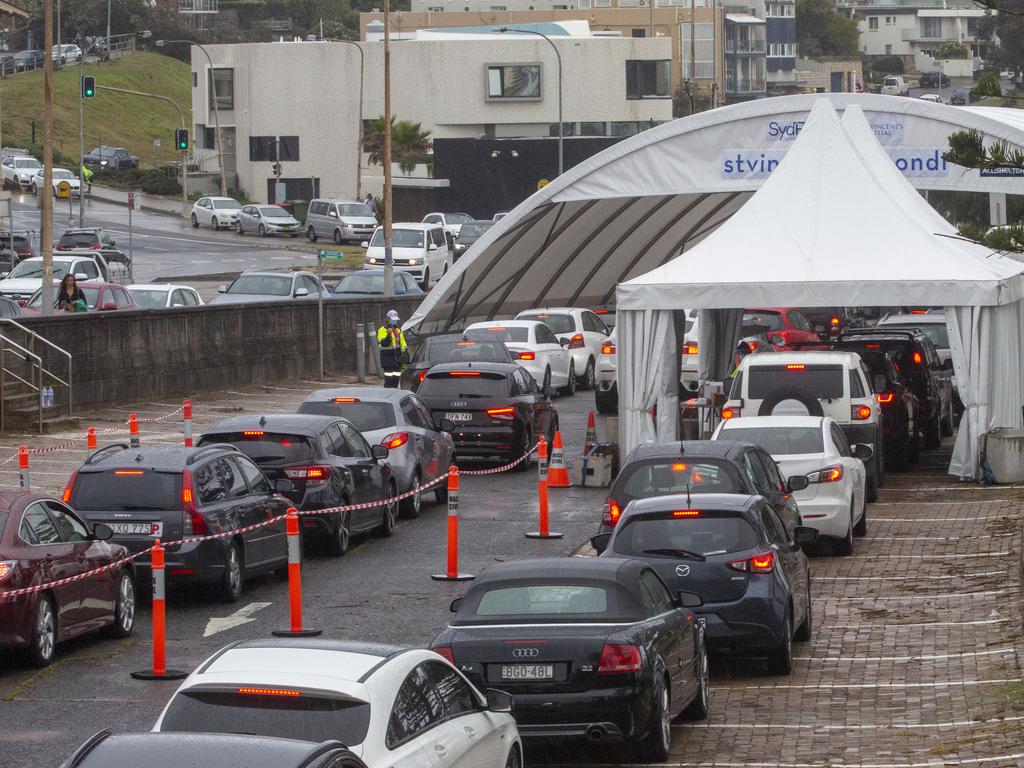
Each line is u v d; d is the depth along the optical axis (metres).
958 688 41.34
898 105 97.12
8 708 39.56
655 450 53.00
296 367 127.06
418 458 72.75
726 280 79.31
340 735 23.81
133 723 38.03
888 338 94.19
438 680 27.28
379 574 59.03
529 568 35.75
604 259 128.38
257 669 25.20
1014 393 82.31
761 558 42.03
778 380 73.94
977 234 41.28
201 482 53.25
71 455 82.56
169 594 56.44
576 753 35.62
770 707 40.47
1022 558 53.53
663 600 37.34
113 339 103.69
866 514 70.19
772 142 98.94
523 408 86.56
